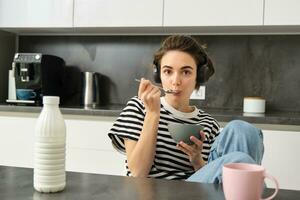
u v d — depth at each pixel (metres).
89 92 2.70
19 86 2.56
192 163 1.12
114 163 2.21
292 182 1.99
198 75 1.25
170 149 1.14
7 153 2.38
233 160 0.86
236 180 0.62
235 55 2.63
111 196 0.69
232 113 2.28
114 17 2.47
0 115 2.40
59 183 0.72
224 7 2.29
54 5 2.56
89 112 2.25
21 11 2.62
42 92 2.55
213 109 2.59
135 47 2.81
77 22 2.53
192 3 2.34
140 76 2.80
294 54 2.54
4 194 0.70
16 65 2.54
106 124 2.21
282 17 2.21
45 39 2.96
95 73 2.76
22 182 0.77
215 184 0.79
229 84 2.64
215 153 1.02
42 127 0.71
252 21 2.26
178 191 0.73
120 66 2.84
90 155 2.25
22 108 2.35
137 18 2.43
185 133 1.07
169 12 2.38
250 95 2.61
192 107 1.30
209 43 2.67
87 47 2.89
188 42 1.19
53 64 2.67
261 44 2.59
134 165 1.07
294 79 2.54
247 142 0.99
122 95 2.84
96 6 2.49
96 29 2.65
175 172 1.13
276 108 2.57
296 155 1.98
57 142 0.71
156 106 1.09
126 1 2.44
